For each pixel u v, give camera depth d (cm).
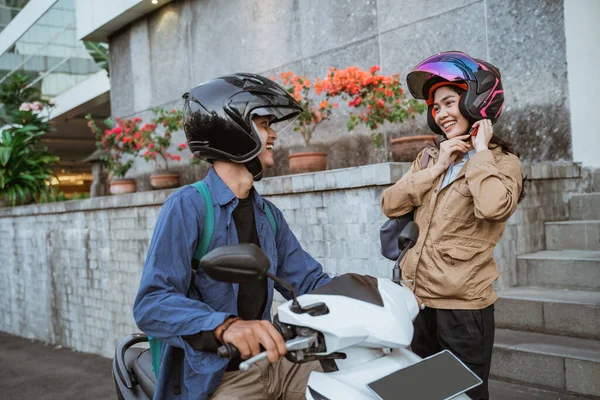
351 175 393
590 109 479
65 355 698
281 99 171
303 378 180
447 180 225
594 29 471
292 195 448
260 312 185
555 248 449
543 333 367
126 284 626
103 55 1299
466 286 210
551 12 494
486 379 216
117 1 925
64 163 2409
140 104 958
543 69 502
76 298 722
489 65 219
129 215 616
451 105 223
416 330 228
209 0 822
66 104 1545
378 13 612
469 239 213
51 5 1588
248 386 173
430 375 143
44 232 787
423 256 220
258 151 170
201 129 171
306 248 437
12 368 647
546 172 450
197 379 164
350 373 145
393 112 489
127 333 628
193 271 169
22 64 1769
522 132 518
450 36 554
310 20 684
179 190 171
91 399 495
